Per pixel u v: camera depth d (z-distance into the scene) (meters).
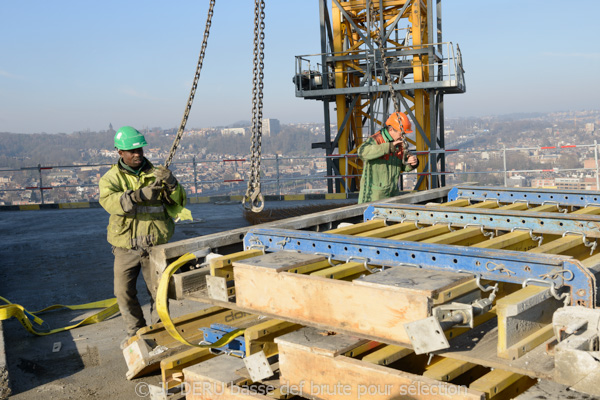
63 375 4.59
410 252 3.15
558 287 2.63
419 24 17.48
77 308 6.55
